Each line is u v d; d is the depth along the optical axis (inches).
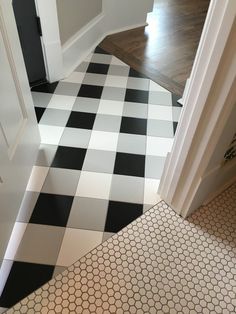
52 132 60.2
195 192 42.9
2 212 38.7
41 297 37.0
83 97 69.9
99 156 56.1
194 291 39.0
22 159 46.3
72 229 44.4
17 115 43.5
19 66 43.3
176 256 42.3
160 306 37.3
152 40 97.0
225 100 31.5
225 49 28.1
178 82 77.8
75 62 80.2
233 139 40.4
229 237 45.3
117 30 99.4
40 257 40.9
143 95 72.3
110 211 47.2
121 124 63.5
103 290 38.2
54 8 62.2
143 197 49.7
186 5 124.5
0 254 38.6
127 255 41.9
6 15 37.5
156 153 57.7
